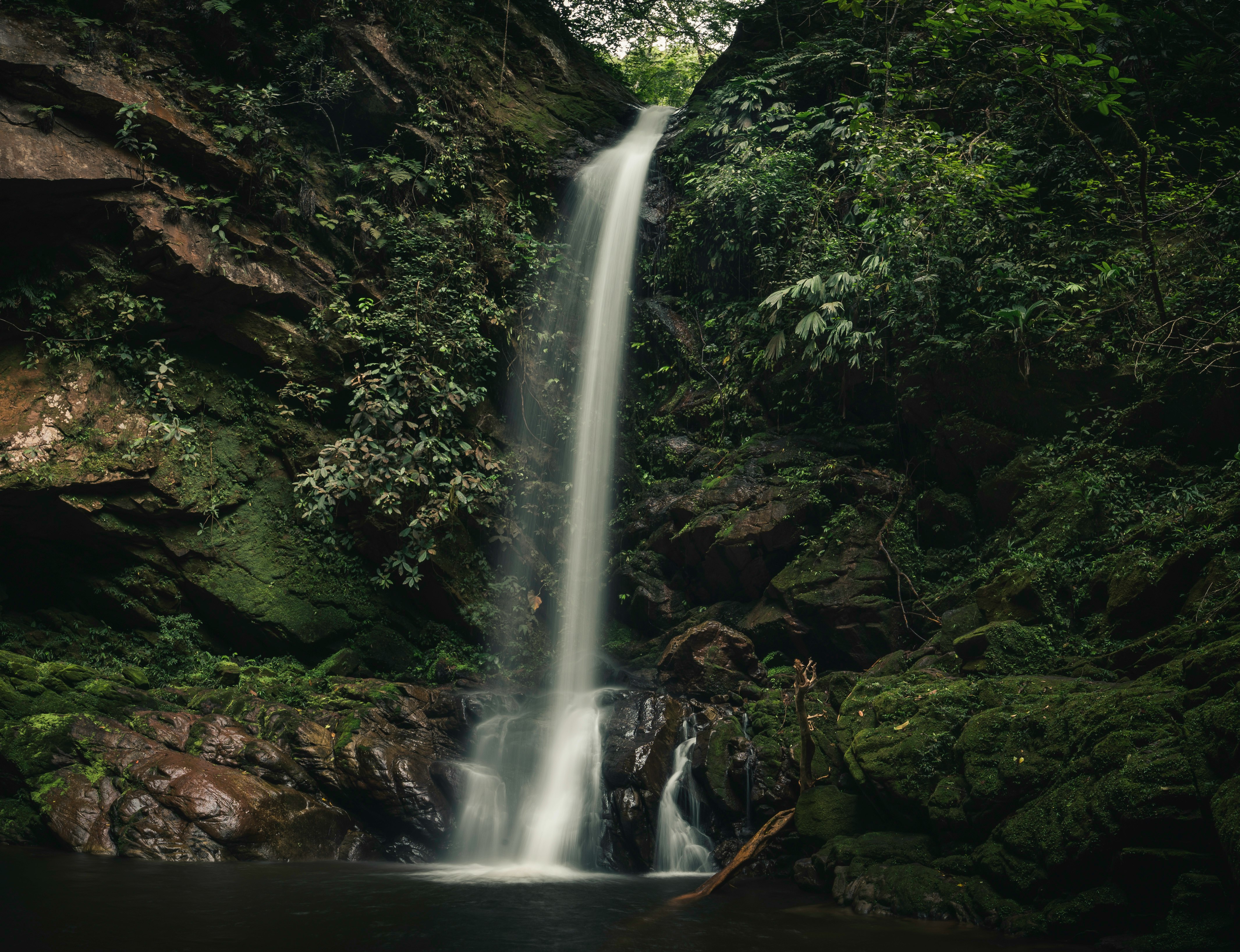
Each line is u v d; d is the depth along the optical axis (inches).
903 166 406.9
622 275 574.9
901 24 525.3
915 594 389.7
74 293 410.6
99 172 399.2
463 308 487.2
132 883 261.9
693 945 206.1
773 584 417.4
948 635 349.7
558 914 238.1
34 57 386.6
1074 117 448.8
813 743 301.0
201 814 306.5
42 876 267.4
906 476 422.3
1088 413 365.7
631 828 321.4
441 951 199.3
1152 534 305.1
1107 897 202.4
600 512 533.6
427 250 490.0
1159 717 218.4
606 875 307.7
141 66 429.7
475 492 475.5
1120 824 202.5
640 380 568.1
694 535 445.7
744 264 535.2
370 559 464.1
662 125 646.5
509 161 566.3
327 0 509.7
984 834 244.2
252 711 364.8
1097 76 416.5
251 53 481.4
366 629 456.4
